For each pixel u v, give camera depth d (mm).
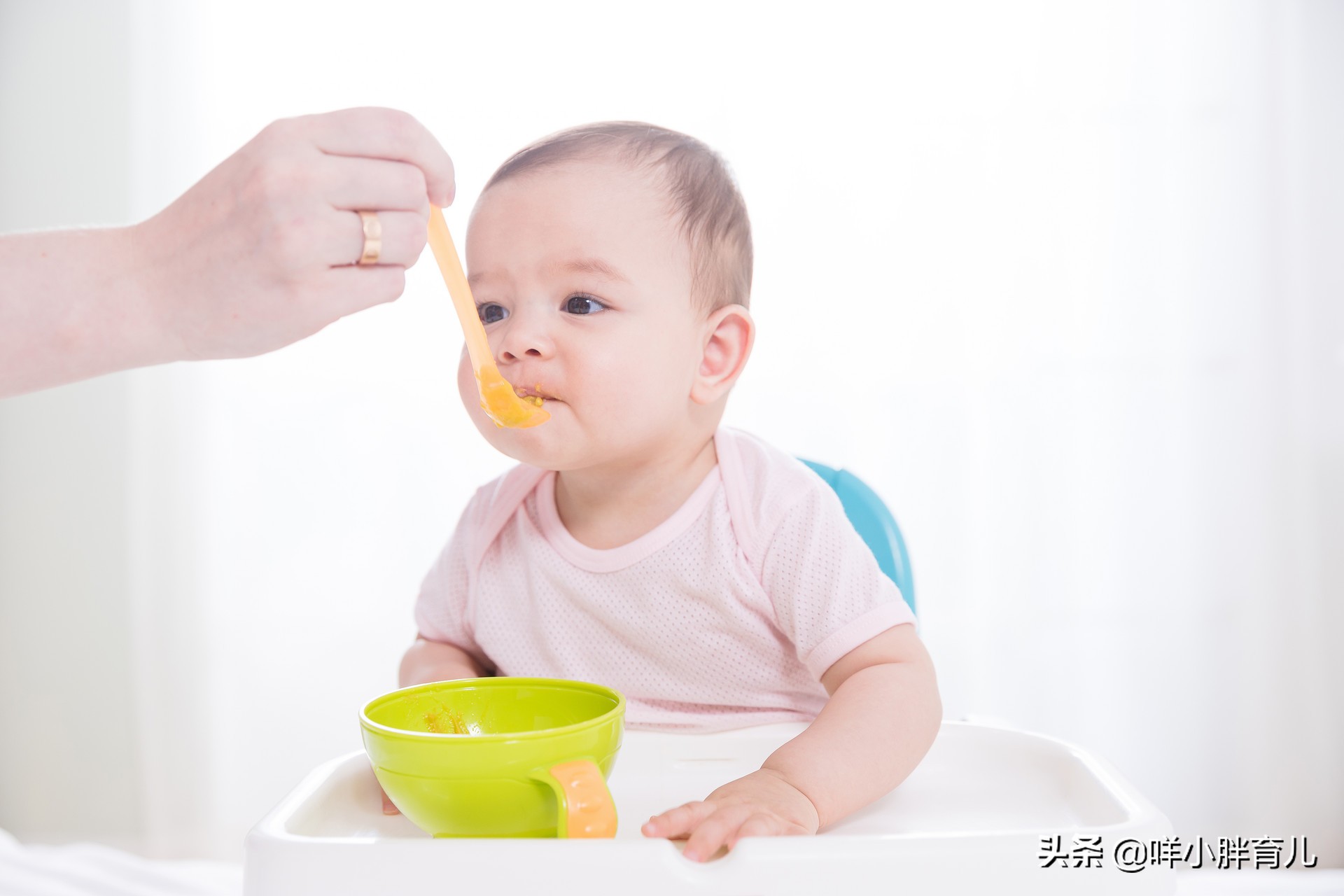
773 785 610
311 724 2092
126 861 1313
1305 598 1964
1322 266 1974
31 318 596
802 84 2057
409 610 2086
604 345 746
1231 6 2006
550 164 786
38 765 2100
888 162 2043
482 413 771
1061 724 2002
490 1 2080
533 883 495
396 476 2088
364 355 2092
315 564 2098
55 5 2092
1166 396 2008
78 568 2105
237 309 606
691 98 2061
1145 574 2000
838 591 765
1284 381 1977
